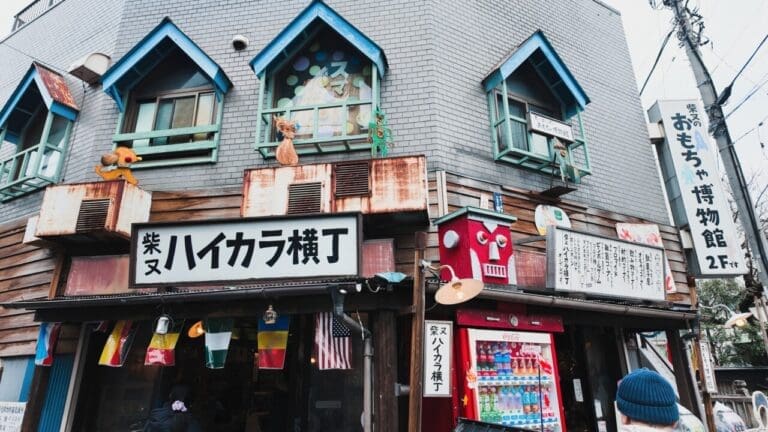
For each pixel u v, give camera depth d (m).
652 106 12.27
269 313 6.24
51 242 8.32
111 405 7.89
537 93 10.70
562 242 7.74
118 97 9.57
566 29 12.03
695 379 10.09
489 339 6.89
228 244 6.65
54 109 9.89
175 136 9.53
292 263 6.46
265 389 9.72
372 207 7.41
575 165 9.70
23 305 6.68
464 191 8.48
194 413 8.75
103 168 9.09
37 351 7.90
